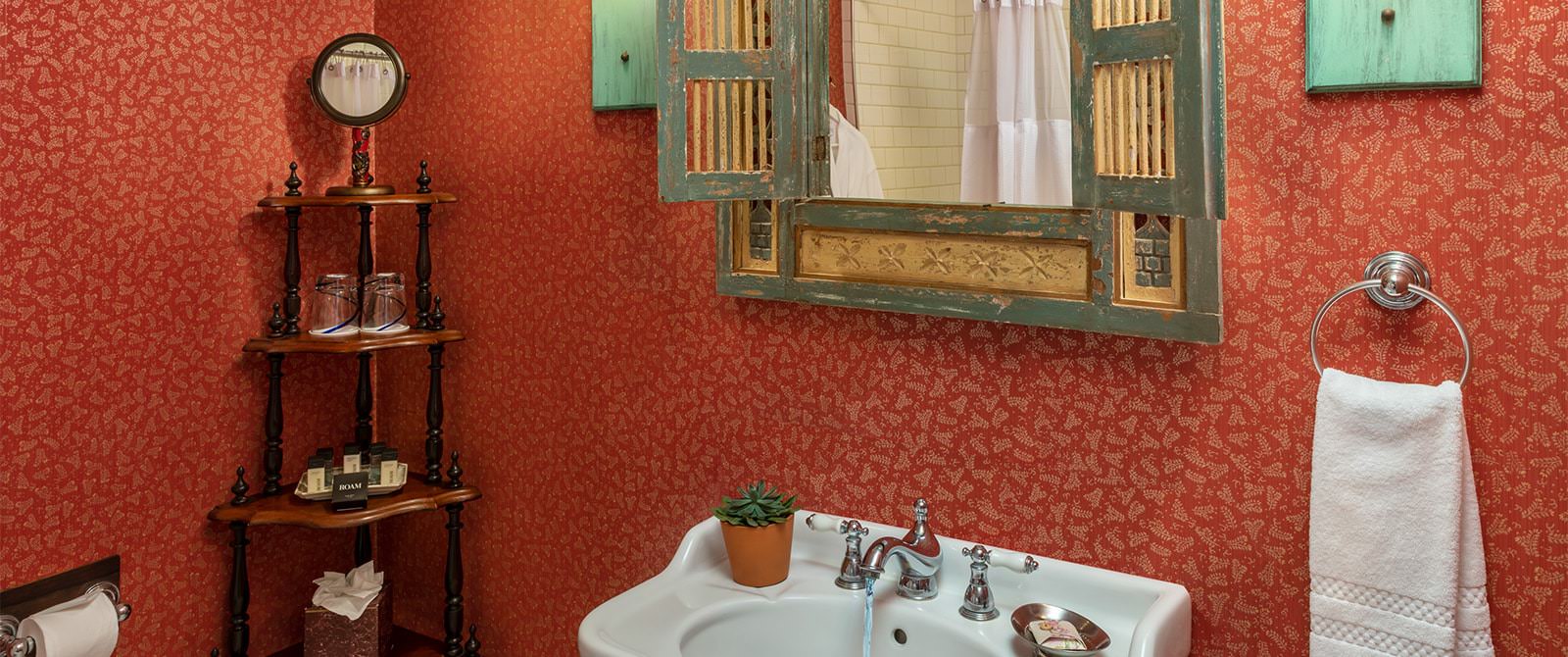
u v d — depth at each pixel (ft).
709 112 5.73
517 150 7.44
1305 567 4.97
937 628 5.49
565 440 7.43
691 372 6.81
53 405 6.59
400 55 8.00
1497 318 4.48
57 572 6.66
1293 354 4.93
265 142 7.64
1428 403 4.42
